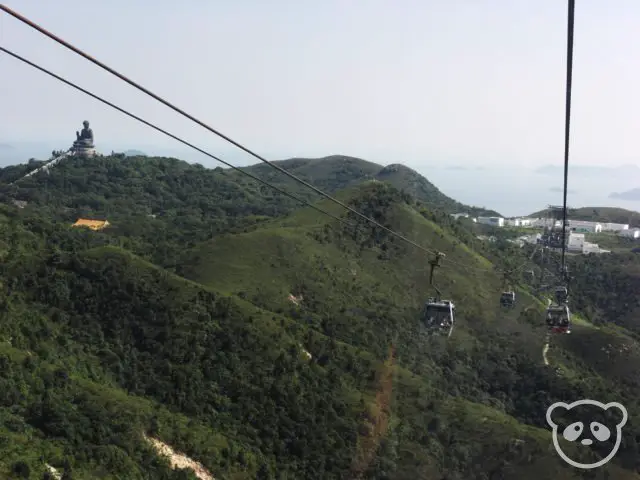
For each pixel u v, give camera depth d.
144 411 66.38
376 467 71.88
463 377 99.12
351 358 90.19
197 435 68.06
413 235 143.50
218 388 77.69
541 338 114.44
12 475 48.03
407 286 128.38
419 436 78.31
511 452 78.56
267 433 73.62
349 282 122.88
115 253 94.75
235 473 65.62
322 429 75.31
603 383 104.69
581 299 158.00
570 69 19.97
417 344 105.50
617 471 81.19
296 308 105.88
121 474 55.50
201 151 25.97
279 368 81.88
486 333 114.31
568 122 22.56
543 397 97.75
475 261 141.38
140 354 80.69
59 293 86.00
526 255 178.75
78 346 78.31
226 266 117.62
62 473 51.69
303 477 69.81
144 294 88.81
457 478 74.69
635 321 155.12
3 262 89.69
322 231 137.00
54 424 57.16
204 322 85.56
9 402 58.41
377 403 83.06
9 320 74.94
